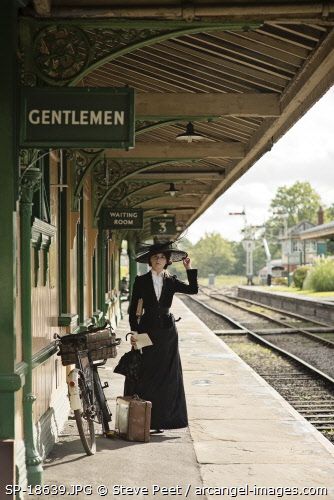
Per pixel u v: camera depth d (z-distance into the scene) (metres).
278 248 156.25
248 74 8.89
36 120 5.36
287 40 7.55
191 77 9.46
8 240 5.26
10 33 5.23
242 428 8.11
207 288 80.50
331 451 7.12
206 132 12.52
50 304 7.71
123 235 25.20
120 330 20.97
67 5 5.45
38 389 6.75
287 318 30.17
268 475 6.30
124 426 7.55
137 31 5.61
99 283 15.41
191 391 10.55
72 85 5.53
